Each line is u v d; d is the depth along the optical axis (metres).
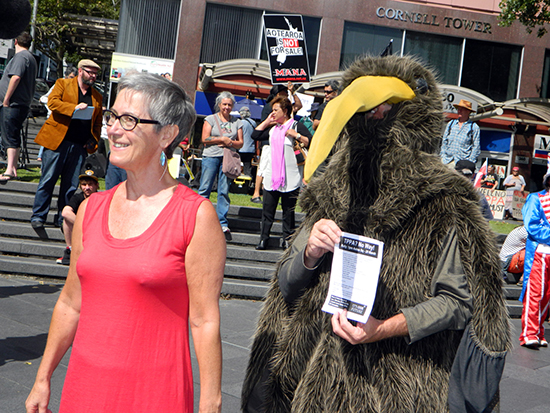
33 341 4.12
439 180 1.80
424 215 1.80
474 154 8.54
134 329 1.64
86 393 1.65
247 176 10.55
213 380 1.71
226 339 4.74
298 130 6.73
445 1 16.16
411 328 1.70
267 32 11.41
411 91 1.83
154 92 1.72
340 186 1.91
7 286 5.64
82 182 5.96
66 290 1.86
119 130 1.70
